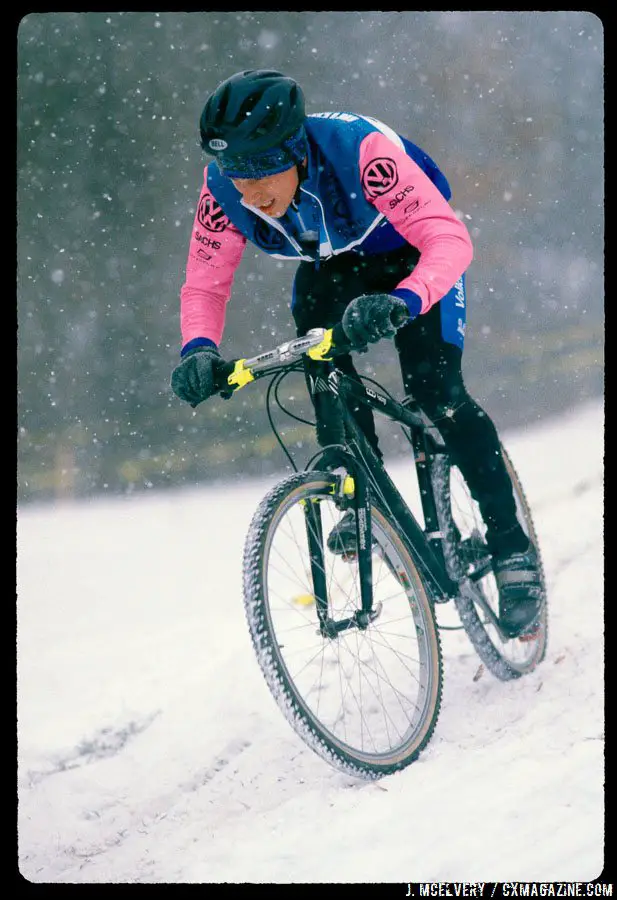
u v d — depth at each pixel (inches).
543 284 676.7
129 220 647.8
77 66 649.6
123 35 652.1
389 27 709.9
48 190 641.0
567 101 724.0
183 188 663.1
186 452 532.4
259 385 556.4
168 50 662.5
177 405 576.1
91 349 614.9
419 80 716.7
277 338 647.8
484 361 571.8
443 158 713.0
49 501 477.4
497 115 717.9
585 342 578.6
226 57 682.8
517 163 715.4
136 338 626.2
